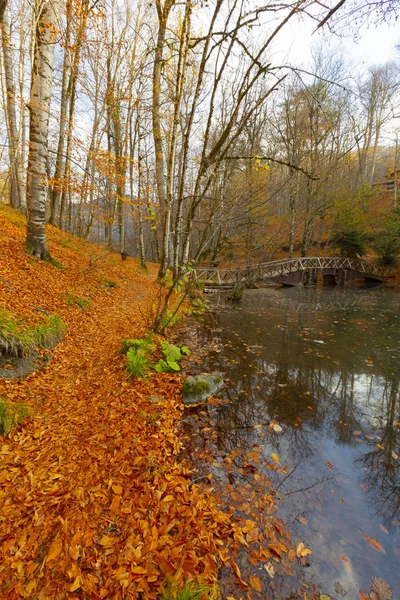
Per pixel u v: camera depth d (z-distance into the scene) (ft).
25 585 5.09
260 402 13.61
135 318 23.07
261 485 8.61
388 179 87.45
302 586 5.94
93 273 28.84
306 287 59.31
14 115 31.48
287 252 77.77
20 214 34.96
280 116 39.83
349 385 15.80
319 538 7.07
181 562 5.79
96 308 22.03
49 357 13.35
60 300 19.54
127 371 13.87
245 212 15.34
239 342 22.04
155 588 5.38
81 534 6.12
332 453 10.43
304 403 13.82
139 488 7.56
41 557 5.58
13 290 16.71
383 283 63.31
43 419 9.69
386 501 8.37
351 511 7.96
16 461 7.75
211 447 10.07
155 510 7.01
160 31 19.13
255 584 5.85
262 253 26.66
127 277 35.70
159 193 30.86
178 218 16.75
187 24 12.94
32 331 13.35
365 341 23.12
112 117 36.73
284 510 7.79
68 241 36.68
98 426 9.86
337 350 21.02
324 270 63.05
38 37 18.69
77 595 5.05
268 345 21.67
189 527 6.72
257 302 40.11
